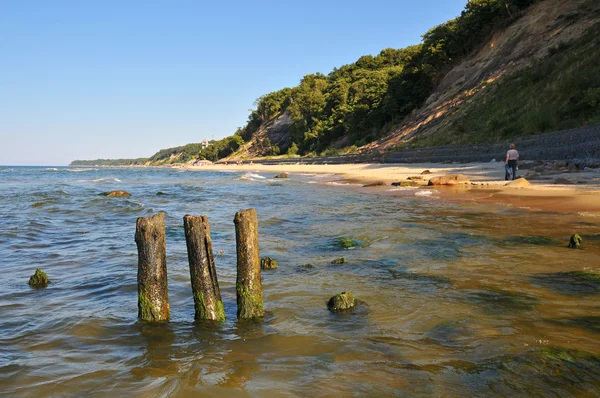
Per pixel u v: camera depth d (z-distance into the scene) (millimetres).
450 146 36625
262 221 12320
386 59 102812
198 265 4980
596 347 3914
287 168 61344
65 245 9695
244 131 163125
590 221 9602
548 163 20672
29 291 6301
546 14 43969
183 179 42812
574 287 5574
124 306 5633
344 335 4488
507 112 34469
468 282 6055
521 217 10641
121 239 10398
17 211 15953
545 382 3375
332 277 6707
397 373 3625
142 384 3607
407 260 7473
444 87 56531
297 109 110000
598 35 32000
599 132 20188
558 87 29781
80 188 28781
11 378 3742
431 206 13781
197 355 4125
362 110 76688
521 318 4672
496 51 48750
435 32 63562
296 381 3549
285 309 5324
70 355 4191
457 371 3609
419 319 4816
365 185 23031
